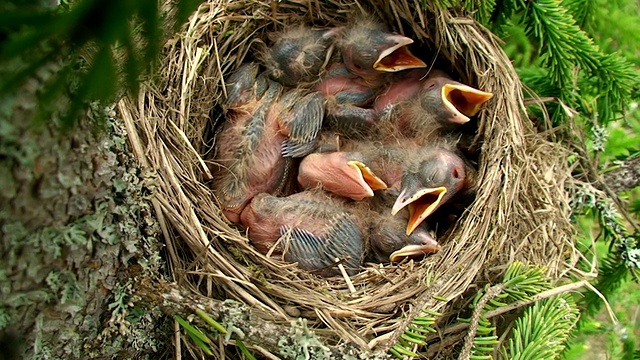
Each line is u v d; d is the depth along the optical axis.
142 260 0.22
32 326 0.20
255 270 0.26
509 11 0.30
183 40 0.28
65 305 0.20
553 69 0.30
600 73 0.30
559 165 0.30
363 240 0.30
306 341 0.23
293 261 0.28
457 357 0.26
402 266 0.28
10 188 0.18
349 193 0.29
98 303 0.21
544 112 0.31
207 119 0.30
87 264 0.20
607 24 0.33
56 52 0.12
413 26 0.30
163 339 0.24
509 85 0.29
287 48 0.31
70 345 0.21
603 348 0.42
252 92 0.30
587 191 0.30
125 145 0.23
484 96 0.29
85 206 0.19
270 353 0.23
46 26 0.11
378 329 0.25
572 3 0.32
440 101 0.29
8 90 0.11
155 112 0.27
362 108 0.32
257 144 0.30
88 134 0.19
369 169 0.30
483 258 0.27
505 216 0.28
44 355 0.20
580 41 0.29
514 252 0.28
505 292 0.26
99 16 0.11
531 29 0.30
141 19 0.12
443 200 0.29
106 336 0.21
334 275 0.28
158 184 0.25
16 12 0.11
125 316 0.22
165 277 0.24
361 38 0.30
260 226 0.29
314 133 0.30
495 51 0.30
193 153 0.28
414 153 0.30
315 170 0.30
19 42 0.11
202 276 0.25
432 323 0.24
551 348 0.25
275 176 0.30
